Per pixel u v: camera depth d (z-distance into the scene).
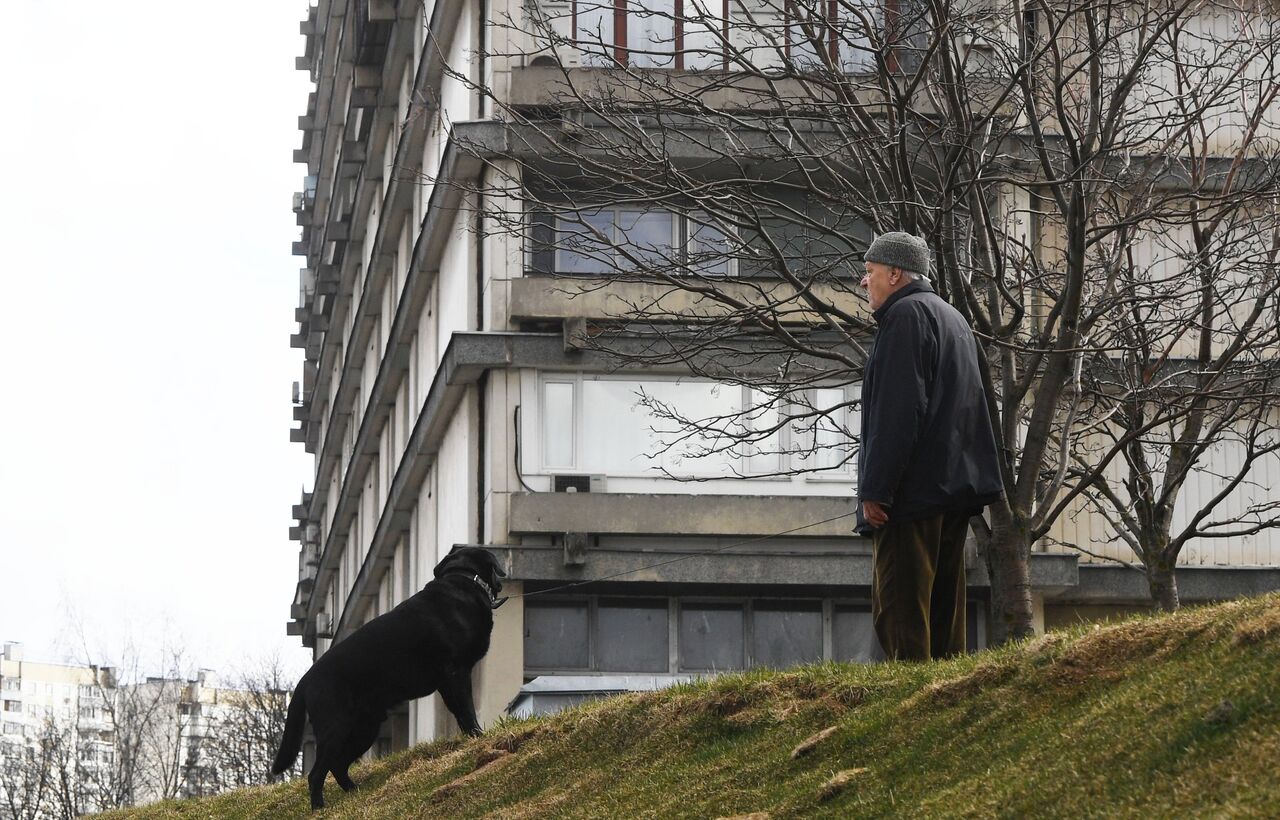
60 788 68.06
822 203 20.45
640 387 31.28
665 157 17.95
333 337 62.50
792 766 9.63
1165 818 6.91
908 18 19.69
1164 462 28.31
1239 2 24.09
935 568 10.14
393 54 41.75
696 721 11.08
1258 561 32.50
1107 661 8.88
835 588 31.80
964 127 17.69
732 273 31.03
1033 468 17.00
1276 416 32.03
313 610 73.56
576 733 11.98
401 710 46.53
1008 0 20.16
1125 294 17.91
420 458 38.47
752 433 19.81
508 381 31.61
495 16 31.45
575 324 30.91
